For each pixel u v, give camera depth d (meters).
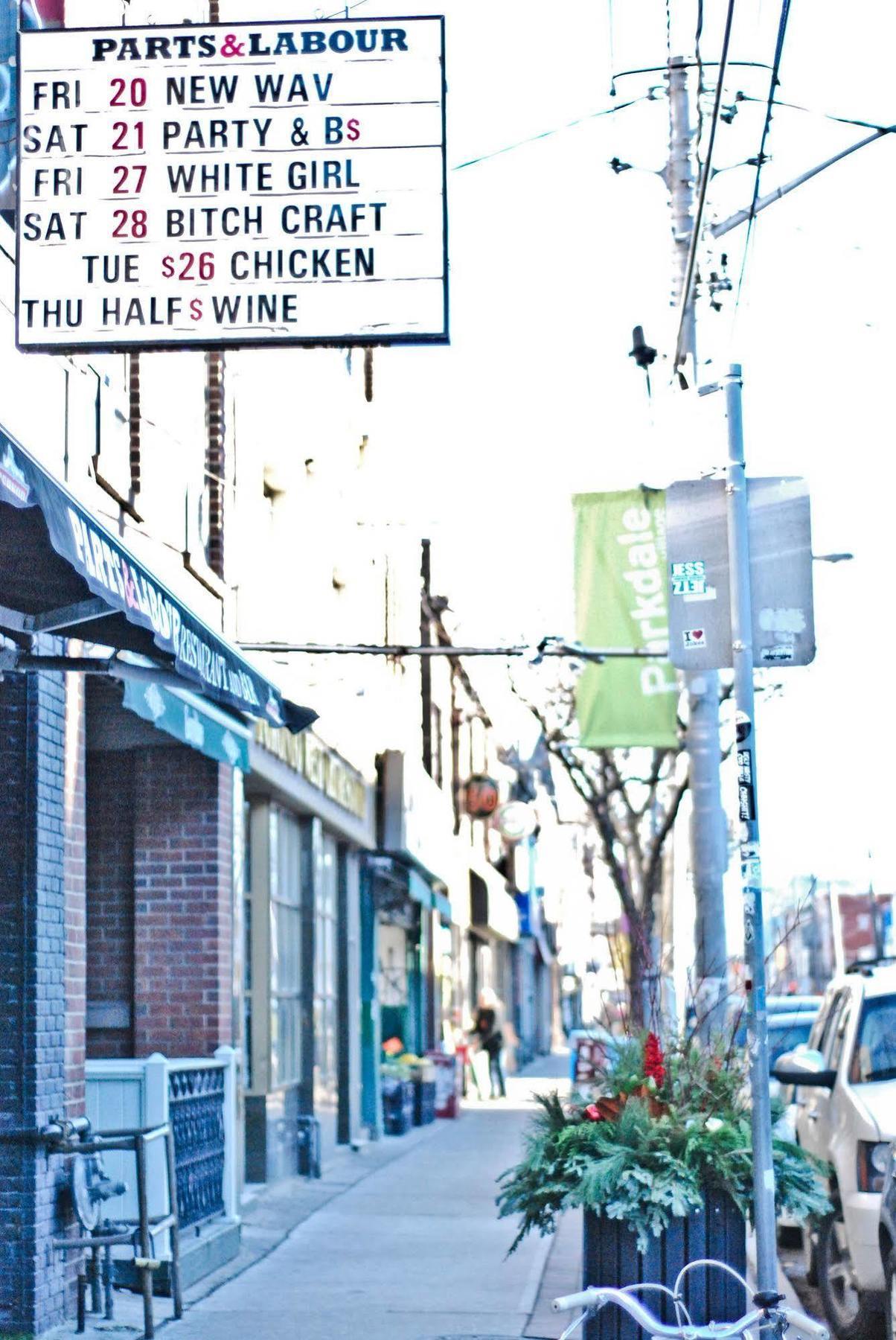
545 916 65.56
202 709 12.87
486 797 35.78
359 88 9.76
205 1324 11.67
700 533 8.25
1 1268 10.49
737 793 7.91
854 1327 11.66
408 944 32.84
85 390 12.41
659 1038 10.05
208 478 16.75
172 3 15.46
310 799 20.86
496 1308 12.43
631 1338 8.84
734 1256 8.94
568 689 27.83
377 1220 17.48
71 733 11.67
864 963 13.91
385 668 27.77
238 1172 17.17
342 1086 24.98
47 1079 10.88
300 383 21.52
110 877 15.26
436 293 9.65
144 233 9.73
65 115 9.79
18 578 8.76
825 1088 12.95
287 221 9.70
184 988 15.05
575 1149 9.21
